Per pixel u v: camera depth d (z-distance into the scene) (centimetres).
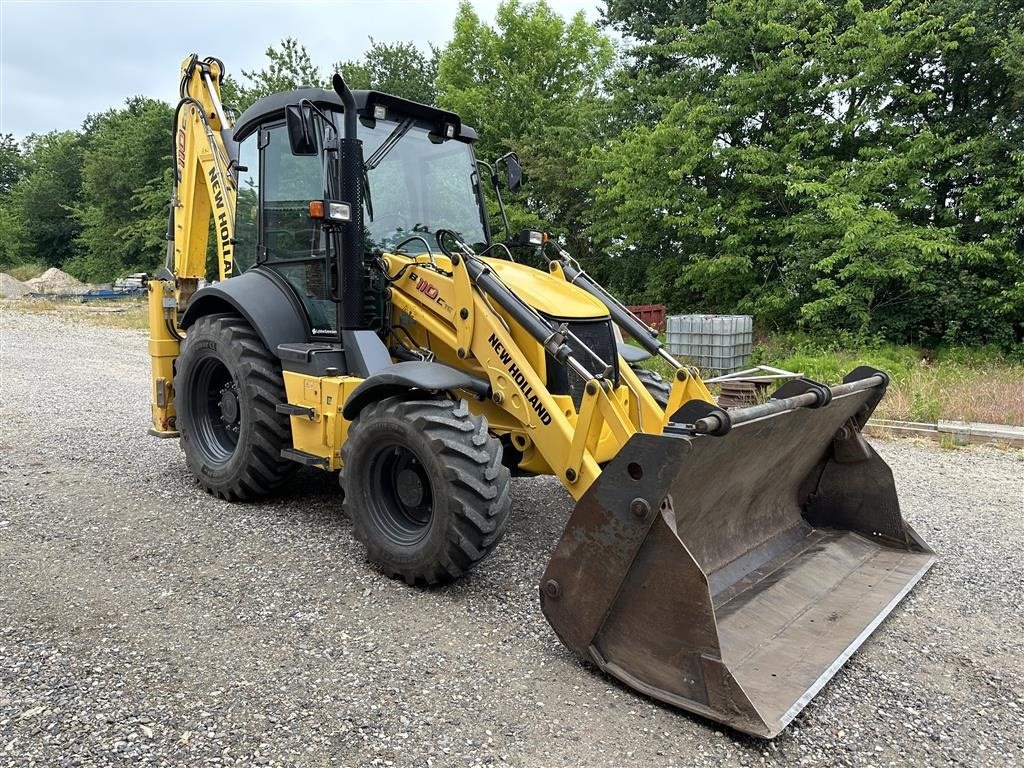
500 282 401
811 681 294
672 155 1510
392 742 260
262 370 491
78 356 1323
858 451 438
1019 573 427
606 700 290
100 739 256
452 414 373
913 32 1321
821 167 1415
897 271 1248
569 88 2052
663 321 1491
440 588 389
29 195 5094
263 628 340
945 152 1327
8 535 448
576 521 304
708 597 272
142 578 392
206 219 636
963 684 310
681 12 1884
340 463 442
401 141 493
